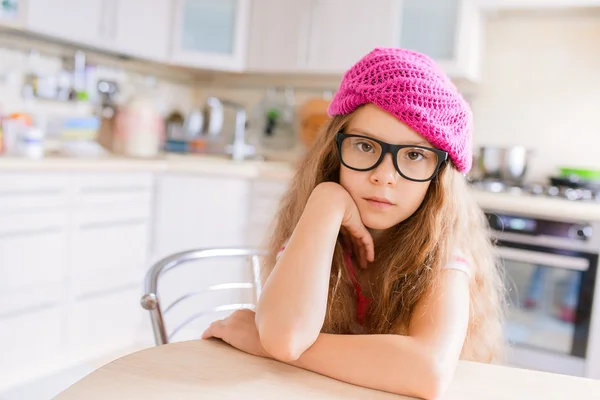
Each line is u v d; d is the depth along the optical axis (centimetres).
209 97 350
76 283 229
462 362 70
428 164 75
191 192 271
